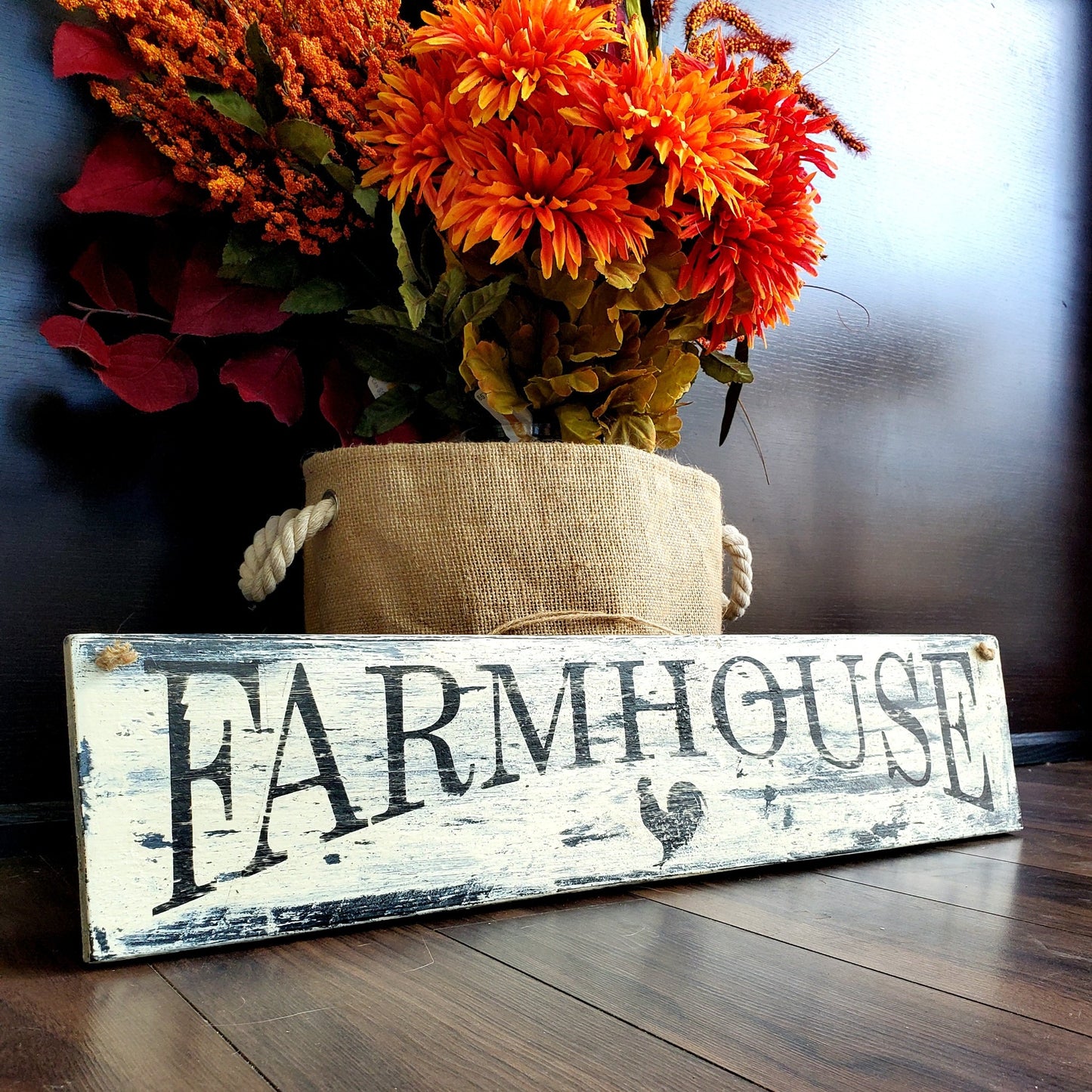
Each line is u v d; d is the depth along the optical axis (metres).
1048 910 0.73
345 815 0.66
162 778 0.61
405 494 0.82
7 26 0.95
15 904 0.74
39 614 0.95
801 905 0.74
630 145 0.81
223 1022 0.50
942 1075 0.45
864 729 0.93
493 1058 0.46
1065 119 2.01
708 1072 0.45
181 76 0.84
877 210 1.69
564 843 0.74
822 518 1.59
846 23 1.66
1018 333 1.90
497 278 0.88
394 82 0.84
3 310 0.94
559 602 0.83
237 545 1.07
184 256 0.98
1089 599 1.99
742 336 1.00
